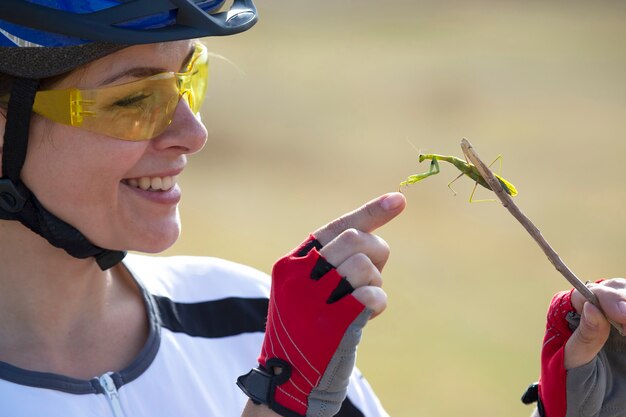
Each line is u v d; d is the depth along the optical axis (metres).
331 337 1.95
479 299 9.48
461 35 29.67
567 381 2.20
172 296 2.42
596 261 10.70
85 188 2.01
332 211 12.39
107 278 2.27
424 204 12.92
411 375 7.68
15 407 1.98
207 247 10.70
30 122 1.96
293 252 2.06
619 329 2.12
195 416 2.20
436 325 8.84
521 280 10.09
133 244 2.10
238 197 13.03
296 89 21.67
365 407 2.50
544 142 16.33
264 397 1.99
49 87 1.97
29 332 2.12
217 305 2.47
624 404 2.24
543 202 12.98
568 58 25.50
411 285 9.89
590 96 20.53
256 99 20.41
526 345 8.37
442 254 10.90
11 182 1.97
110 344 2.24
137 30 1.90
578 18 32.62
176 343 2.30
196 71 2.19
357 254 1.99
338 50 27.25
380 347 8.33
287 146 16.19
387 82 22.56
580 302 2.22
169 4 1.91
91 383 2.09
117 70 1.98
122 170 2.01
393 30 30.75
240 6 2.19
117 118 1.98
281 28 30.86
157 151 2.08
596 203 12.90
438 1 37.47
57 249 2.09
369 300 1.95
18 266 2.10
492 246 11.21
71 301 2.16
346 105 19.81
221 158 15.34
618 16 32.69
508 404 7.13
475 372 7.77
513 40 28.61
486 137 16.70
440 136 16.84
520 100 20.08
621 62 24.75
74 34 1.88
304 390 1.98
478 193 13.43
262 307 2.54
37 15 1.86
